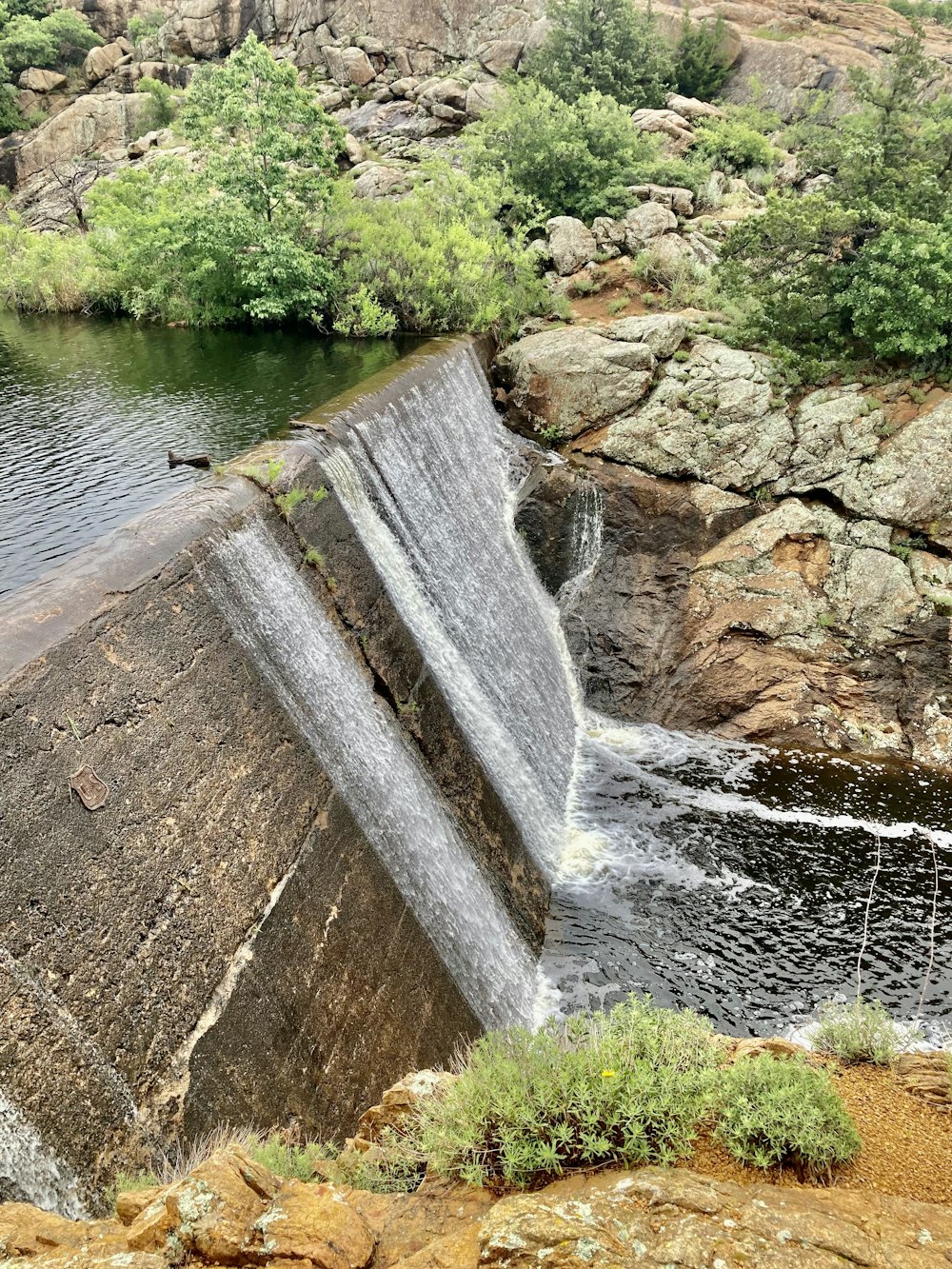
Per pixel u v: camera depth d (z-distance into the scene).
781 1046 6.33
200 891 7.52
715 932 12.68
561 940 12.48
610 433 19.75
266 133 23.89
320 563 11.32
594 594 19.16
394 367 17.59
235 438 15.21
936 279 17.69
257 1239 4.21
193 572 8.96
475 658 15.04
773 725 17.38
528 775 14.66
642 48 35.94
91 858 6.71
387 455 14.59
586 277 24.45
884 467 17.97
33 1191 5.30
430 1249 4.14
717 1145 4.87
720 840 14.57
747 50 39.94
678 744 17.27
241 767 8.52
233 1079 7.07
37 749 6.66
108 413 16.72
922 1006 11.45
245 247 25.02
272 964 7.93
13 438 15.30
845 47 39.91
